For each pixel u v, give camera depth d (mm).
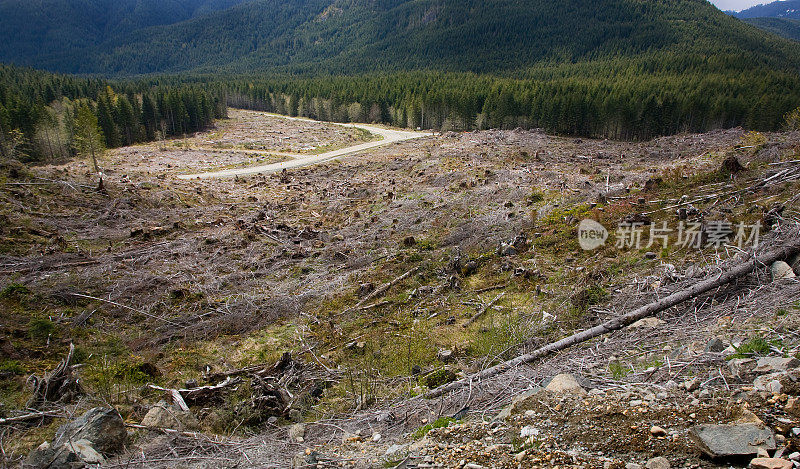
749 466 3693
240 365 9078
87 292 11266
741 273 7949
